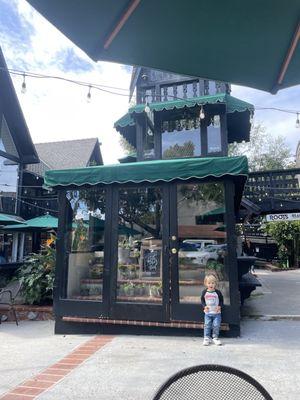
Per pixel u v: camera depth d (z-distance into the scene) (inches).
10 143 653.3
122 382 156.6
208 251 235.0
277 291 420.8
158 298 238.1
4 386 155.6
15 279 361.7
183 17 94.5
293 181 613.6
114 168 248.7
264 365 172.4
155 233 245.3
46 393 147.3
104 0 85.1
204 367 73.5
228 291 228.7
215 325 215.8
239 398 72.0
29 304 320.5
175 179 240.8
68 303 250.4
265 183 624.7
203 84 448.8
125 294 243.8
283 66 113.3
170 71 114.7
